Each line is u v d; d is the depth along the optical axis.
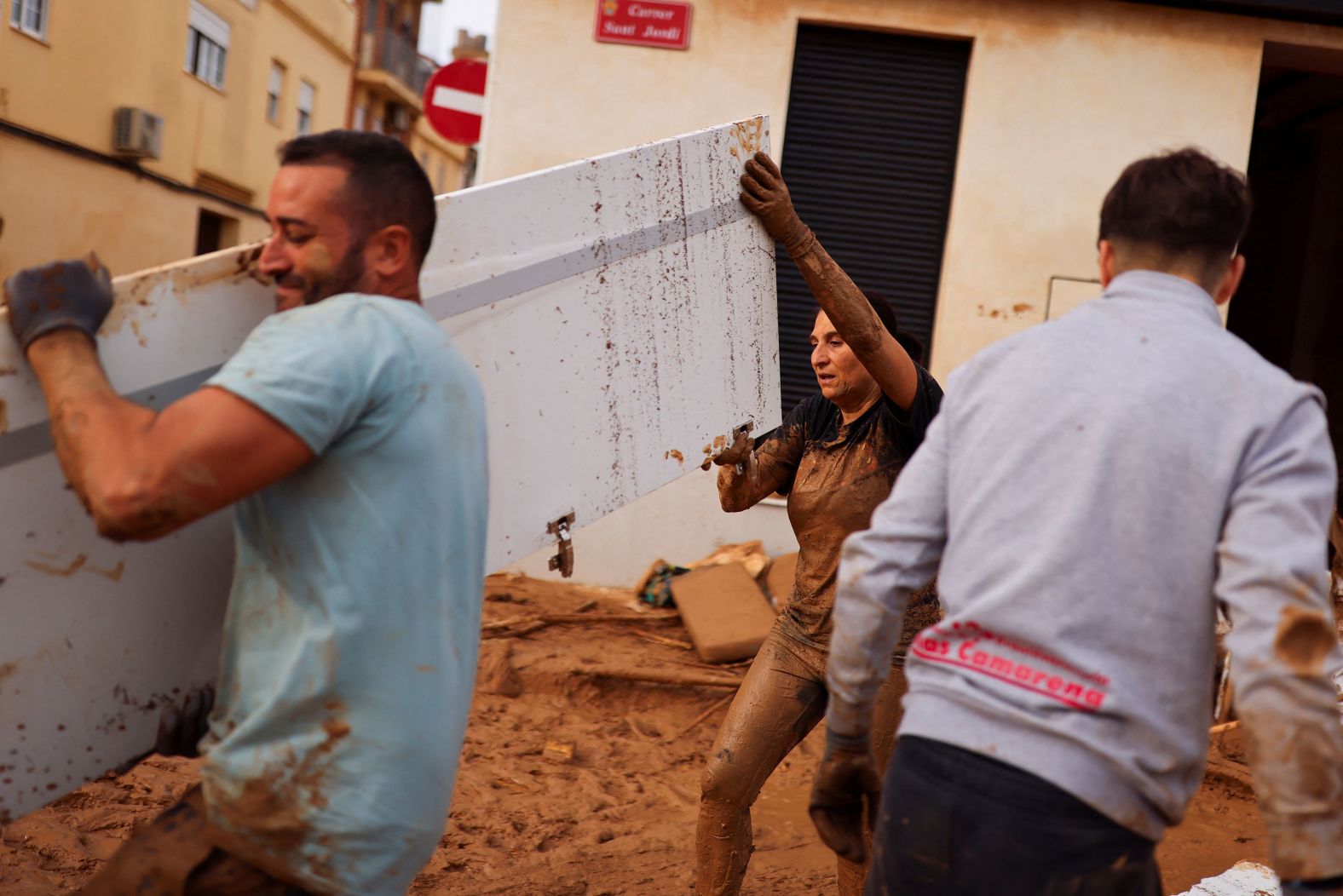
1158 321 1.84
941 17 7.69
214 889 1.80
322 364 1.71
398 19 38.91
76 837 3.71
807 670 3.16
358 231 1.89
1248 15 7.61
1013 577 1.77
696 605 6.66
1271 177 11.59
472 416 1.94
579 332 2.70
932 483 1.95
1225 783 5.24
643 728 5.77
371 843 1.77
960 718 1.79
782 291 7.95
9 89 14.16
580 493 2.73
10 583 1.87
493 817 4.48
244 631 1.83
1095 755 1.69
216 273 2.02
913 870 1.83
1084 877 1.70
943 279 7.80
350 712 1.76
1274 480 1.66
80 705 1.96
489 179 7.75
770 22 7.70
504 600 7.27
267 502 1.80
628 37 7.69
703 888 3.17
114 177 16.75
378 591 1.76
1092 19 7.66
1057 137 7.71
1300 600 1.58
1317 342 11.38
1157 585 1.70
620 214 2.78
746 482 3.45
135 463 1.61
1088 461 1.75
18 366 1.83
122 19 16.56
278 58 23.28
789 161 7.91
